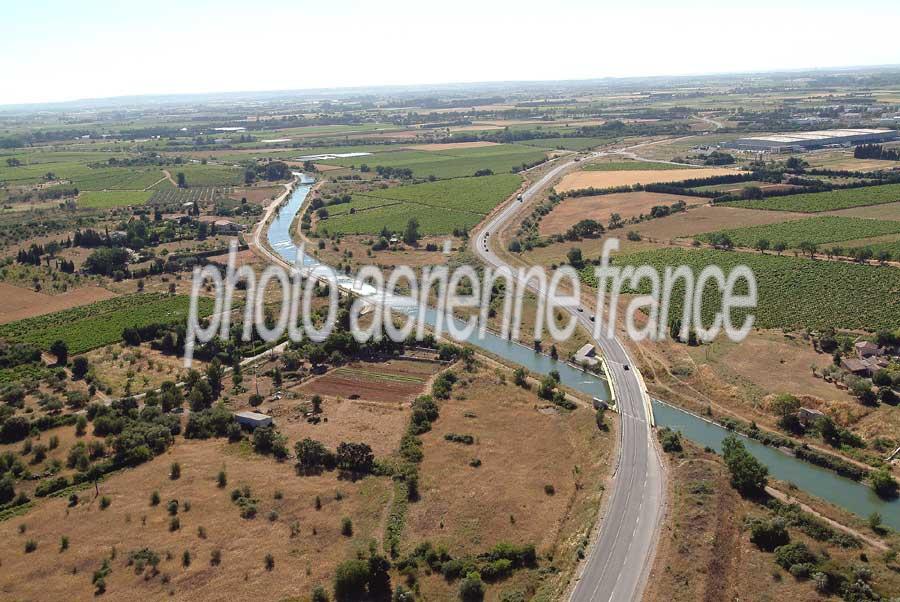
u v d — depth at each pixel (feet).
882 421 437.58
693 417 488.02
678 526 347.97
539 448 442.50
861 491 393.91
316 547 346.33
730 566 325.42
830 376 496.64
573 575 318.04
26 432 462.19
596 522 355.77
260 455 436.35
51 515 375.86
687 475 394.93
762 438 449.06
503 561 331.36
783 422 458.91
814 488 398.01
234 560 337.31
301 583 321.32
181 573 328.49
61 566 335.26
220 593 315.37
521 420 479.41
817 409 463.83
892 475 395.34
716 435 461.37
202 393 502.38
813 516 358.84
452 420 478.59
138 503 385.91
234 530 360.07
